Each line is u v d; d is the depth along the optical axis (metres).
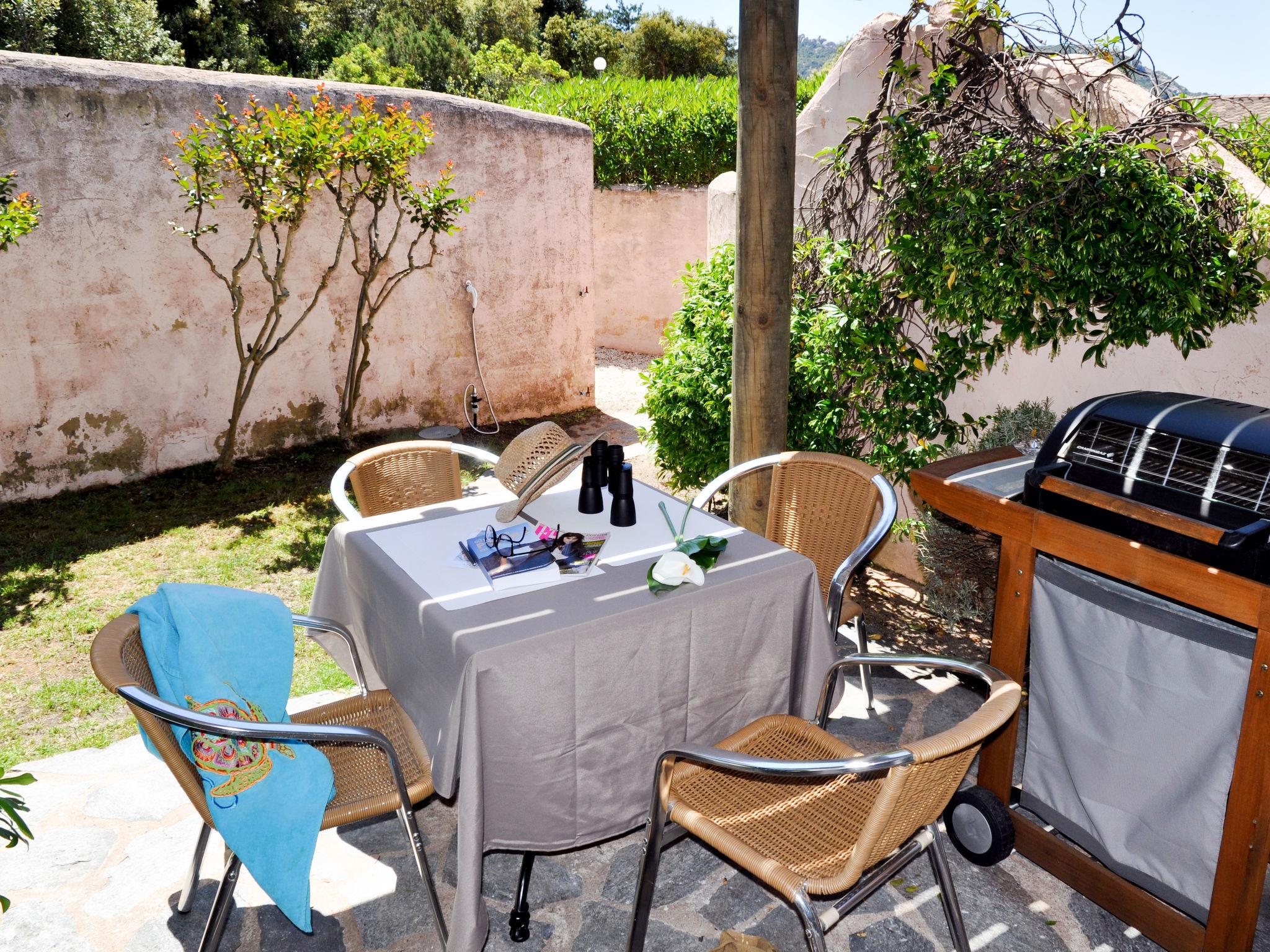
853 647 4.16
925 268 4.02
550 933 2.66
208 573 5.06
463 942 2.25
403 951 2.58
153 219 6.11
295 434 7.07
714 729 2.72
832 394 4.55
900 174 4.14
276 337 6.79
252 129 5.88
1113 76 3.82
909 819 2.09
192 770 2.26
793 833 2.30
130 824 3.08
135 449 6.40
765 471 4.16
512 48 25.52
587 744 2.44
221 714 2.23
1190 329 3.43
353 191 6.49
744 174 3.83
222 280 5.99
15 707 3.79
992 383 4.34
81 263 5.91
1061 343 3.98
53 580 4.95
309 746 2.35
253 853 2.23
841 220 4.70
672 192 10.47
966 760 2.15
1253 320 3.32
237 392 6.39
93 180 5.84
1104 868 2.66
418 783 2.46
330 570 3.16
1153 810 2.45
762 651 2.75
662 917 2.73
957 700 3.81
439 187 6.48
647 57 29.97
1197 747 2.30
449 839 3.04
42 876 2.84
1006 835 2.77
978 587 4.18
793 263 4.66
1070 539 2.51
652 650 2.48
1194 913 2.42
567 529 3.10
